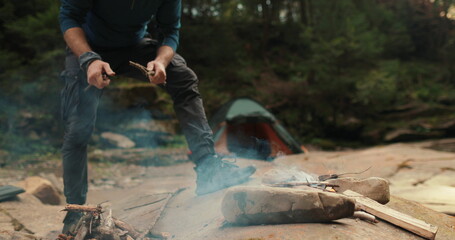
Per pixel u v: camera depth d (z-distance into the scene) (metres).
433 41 23.75
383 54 20.80
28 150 11.04
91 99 2.59
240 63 18.80
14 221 3.67
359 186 2.40
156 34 2.95
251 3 21.36
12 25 12.43
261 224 2.03
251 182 2.97
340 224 1.99
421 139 15.30
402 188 4.59
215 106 16.11
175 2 2.74
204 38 17.77
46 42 12.30
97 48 2.76
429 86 19.75
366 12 20.92
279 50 21.81
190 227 2.49
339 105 17.52
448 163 6.18
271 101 17.53
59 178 7.89
